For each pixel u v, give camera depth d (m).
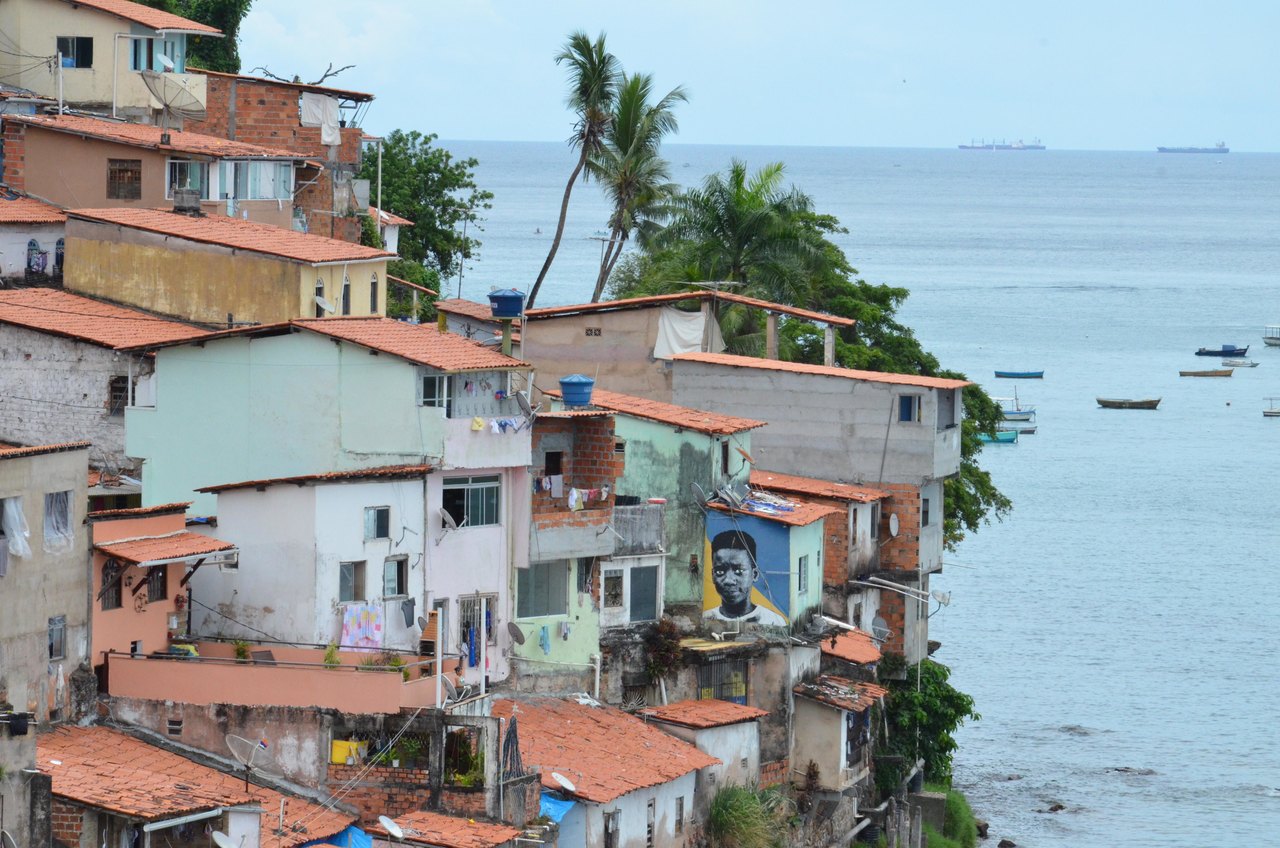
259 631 144.62
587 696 164.62
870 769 190.50
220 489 145.25
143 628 138.12
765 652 175.88
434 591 152.88
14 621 124.69
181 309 181.75
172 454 159.62
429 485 152.38
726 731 166.12
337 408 154.38
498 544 157.88
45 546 127.88
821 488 194.00
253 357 156.62
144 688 134.38
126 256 184.00
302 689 135.00
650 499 175.88
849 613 192.75
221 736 134.50
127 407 160.88
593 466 165.38
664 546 174.50
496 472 157.38
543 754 148.38
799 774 179.25
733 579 177.00
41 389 168.88
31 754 111.06
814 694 178.50
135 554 134.62
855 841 190.75
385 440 152.88
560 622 162.62
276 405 156.12
